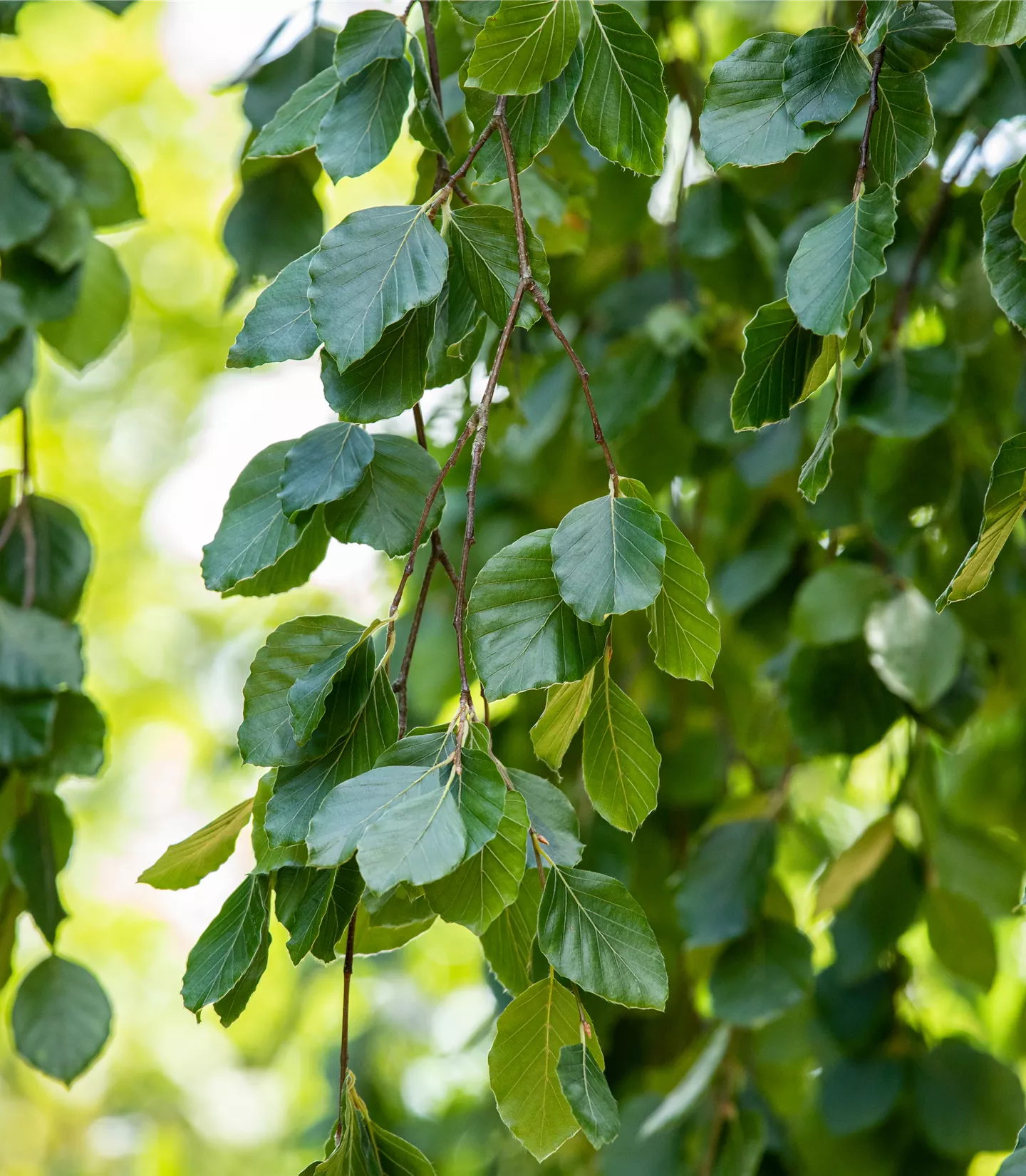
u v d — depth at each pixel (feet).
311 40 10.58
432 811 8.84
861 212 9.11
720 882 11.81
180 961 35.53
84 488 38.50
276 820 9.07
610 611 9.02
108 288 10.82
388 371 9.23
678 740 14.40
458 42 10.62
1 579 10.72
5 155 10.69
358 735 9.11
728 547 14.89
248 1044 29.40
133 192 10.82
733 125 9.25
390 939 9.31
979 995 16.12
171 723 39.40
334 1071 19.60
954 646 10.97
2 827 10.55
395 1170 9.11
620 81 9.33
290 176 10.63
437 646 14.60
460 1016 22.84
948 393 10.80
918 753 11.81
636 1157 12.39
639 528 9.06
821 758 12.00
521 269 9.19
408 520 9.29
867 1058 11.98
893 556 11.85
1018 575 12.81
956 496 12.08
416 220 9.20
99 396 37.65
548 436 14.08
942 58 10.77
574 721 9.23
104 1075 34.24
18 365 10.60
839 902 11.25
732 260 13.15
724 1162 11.53
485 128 9.39
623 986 9.00
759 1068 13.34
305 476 9.27
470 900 8.95
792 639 11.78
